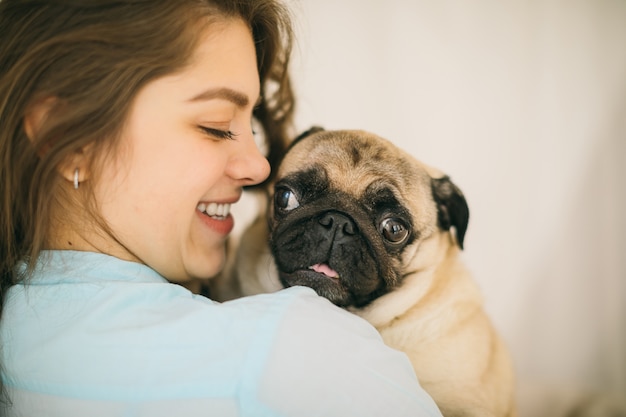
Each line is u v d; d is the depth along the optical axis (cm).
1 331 98
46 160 102
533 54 244
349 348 94
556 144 240
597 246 234
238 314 91
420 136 251
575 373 230
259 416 83
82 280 104
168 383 84
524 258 238
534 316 236
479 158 246
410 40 253
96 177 108
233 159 133
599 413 214
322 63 251
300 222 167
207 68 112
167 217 116
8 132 105
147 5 105
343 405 87
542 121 242
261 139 203
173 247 121
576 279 234
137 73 103
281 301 95
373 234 166
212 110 115
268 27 153
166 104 108
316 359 88
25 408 91
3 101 104
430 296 179
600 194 236
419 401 96
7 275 109
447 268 189
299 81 240
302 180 178
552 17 243
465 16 249
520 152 243
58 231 112
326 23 253
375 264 165
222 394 84
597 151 238
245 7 124
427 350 172
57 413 87
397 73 254
